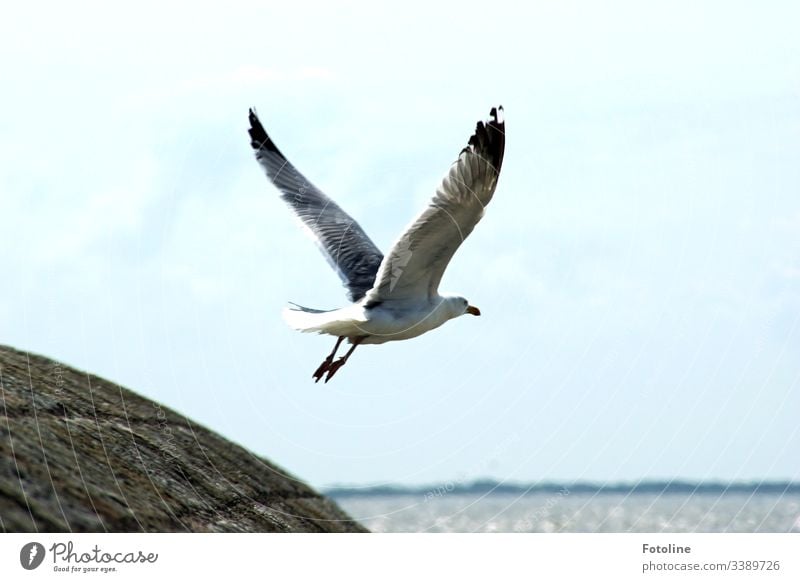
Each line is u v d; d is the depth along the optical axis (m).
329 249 15.21
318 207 15.88
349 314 12.81
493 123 11.30
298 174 16.38
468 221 11.89
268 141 16.52
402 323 13.30
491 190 11.58
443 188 11.36
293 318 13.25
